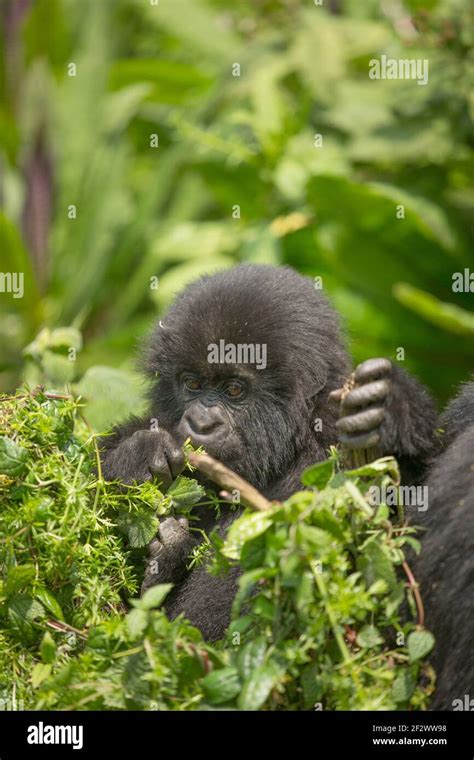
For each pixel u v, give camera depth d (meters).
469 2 16.86
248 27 19.69
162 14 20.38
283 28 19.31
